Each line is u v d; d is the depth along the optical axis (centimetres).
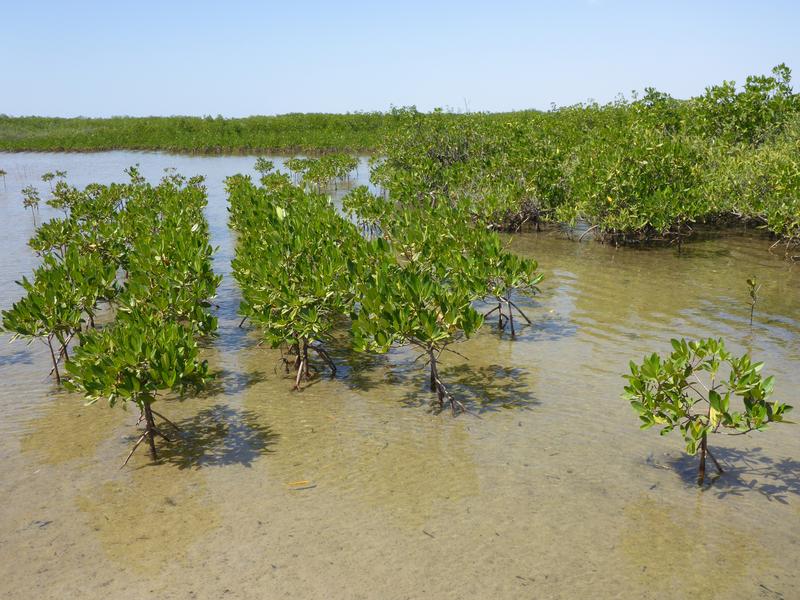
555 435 685
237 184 2250
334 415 746
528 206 1825
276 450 668
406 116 2538
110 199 1964
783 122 1972
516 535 520
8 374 874
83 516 558
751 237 1644
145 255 1069
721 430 689
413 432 700
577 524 533
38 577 480
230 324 1085
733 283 1240
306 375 859
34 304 816
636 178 1588
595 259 1473
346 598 452
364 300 773
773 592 452
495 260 995
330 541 516
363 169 3612
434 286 803
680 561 486
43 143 5441
